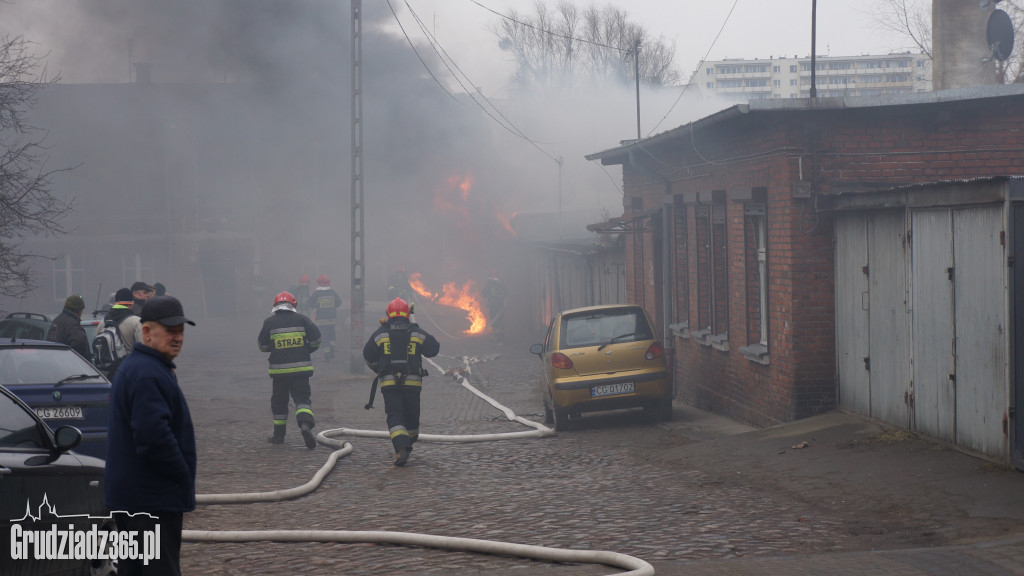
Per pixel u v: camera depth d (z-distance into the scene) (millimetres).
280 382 11781
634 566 5316
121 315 11391
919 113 11125
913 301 9008
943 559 5285
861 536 6145
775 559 5516
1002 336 7395
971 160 11180
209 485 9000
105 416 8695
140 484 3947
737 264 13195
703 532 6461
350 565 5883
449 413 15438
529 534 6656
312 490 8742
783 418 11453
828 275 11117
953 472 7488
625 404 13000
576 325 13273
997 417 7504
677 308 16844
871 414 10070
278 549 6371
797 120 11109
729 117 11391
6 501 4523
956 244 8125
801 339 11117
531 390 18750
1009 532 5879
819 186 11109
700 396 15219
